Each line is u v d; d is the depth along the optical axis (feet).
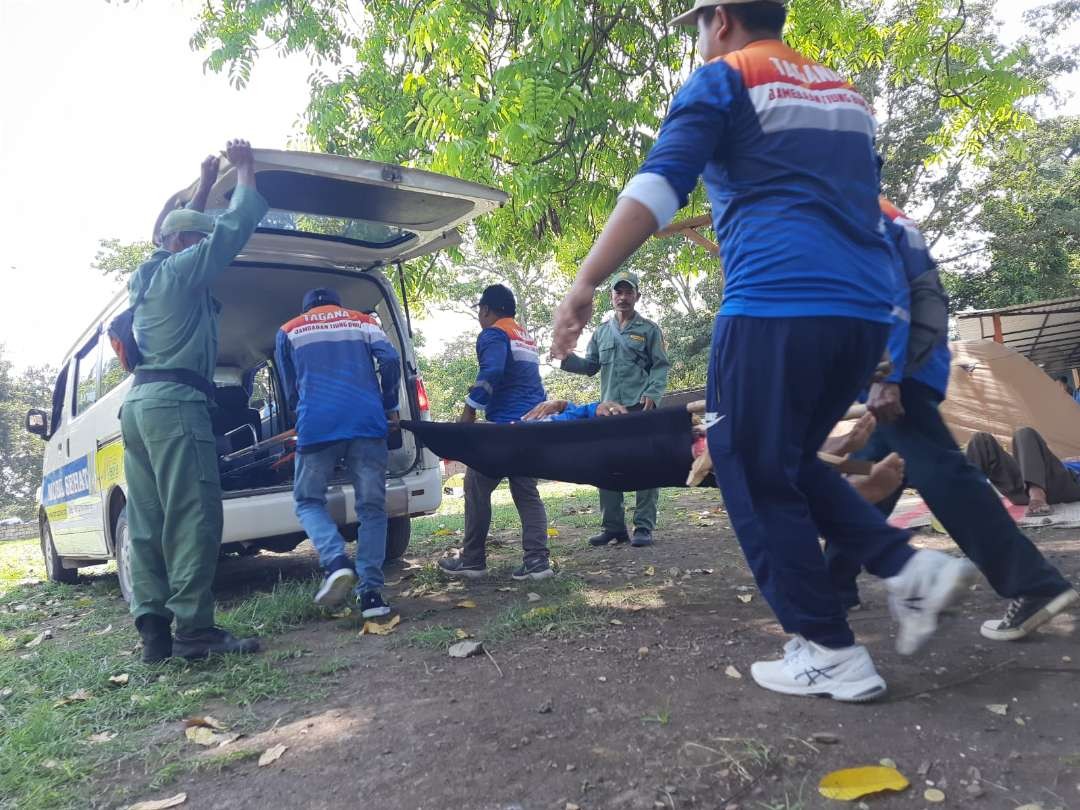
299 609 13.92
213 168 12.31
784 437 7.16
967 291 76.02
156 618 11.62
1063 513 16.21
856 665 7.70
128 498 11.78
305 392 13.21
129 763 8.08
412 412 17.17
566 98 20.03
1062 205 73.92
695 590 13.42
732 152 7.09
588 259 6.77
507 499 37.65
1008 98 24.99
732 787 6.32
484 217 24.27
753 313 6.98
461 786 6.80
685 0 22.47
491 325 15.81
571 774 6.81
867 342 7.07
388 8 24.07
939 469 8.67
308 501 13.08
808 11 23.18
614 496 18.75
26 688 10.94
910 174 71.00
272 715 9.13
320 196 14.42
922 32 26.05
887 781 6.07
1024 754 6.45
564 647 10.66
